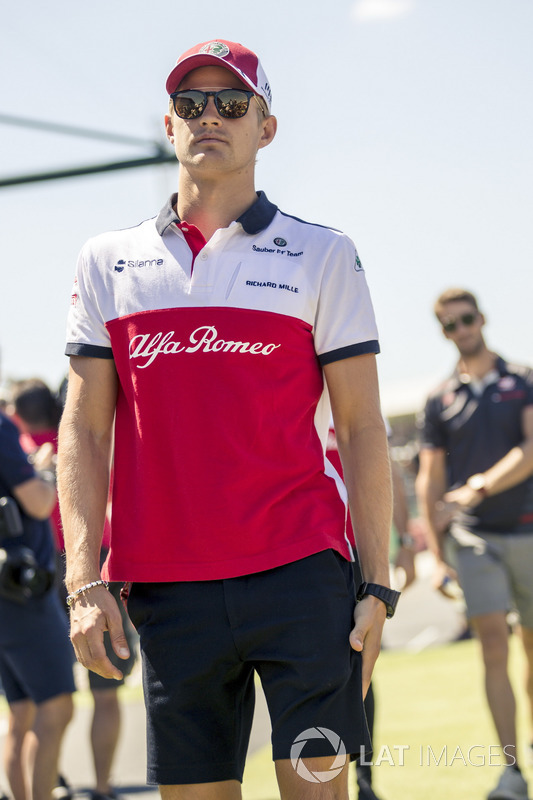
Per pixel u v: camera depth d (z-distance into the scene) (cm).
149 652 316
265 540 308
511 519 636
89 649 302
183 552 310
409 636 1335
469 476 664
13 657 566
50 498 594
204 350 310
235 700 319
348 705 301
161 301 316
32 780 552
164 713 312
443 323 670
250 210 327
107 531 603
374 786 568
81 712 1023
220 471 308
